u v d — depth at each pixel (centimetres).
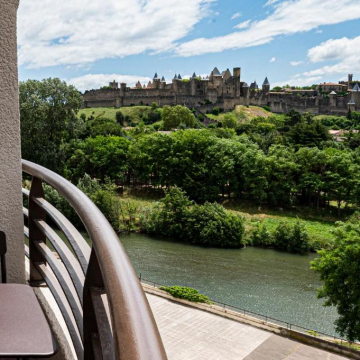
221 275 3678
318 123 8719
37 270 311
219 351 2114
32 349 157
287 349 2147
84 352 172
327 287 2420
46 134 5872
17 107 279
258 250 4562
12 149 281
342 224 2669
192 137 6694
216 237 4662
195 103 15662
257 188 6000
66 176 6769
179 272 3734
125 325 96
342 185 5791
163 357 86
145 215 5219
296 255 4388
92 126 10012
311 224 5397
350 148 8306
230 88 16325
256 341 2227
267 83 18025
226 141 6638
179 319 2456
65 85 5988
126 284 112
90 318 168
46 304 316
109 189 5444
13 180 283
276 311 2977
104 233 144
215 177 6338
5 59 269
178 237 4925
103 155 6925
